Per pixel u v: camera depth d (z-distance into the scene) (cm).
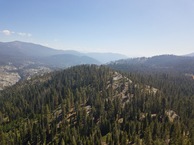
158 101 15750
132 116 14325
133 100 16788
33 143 13200
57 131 14038
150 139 10888
